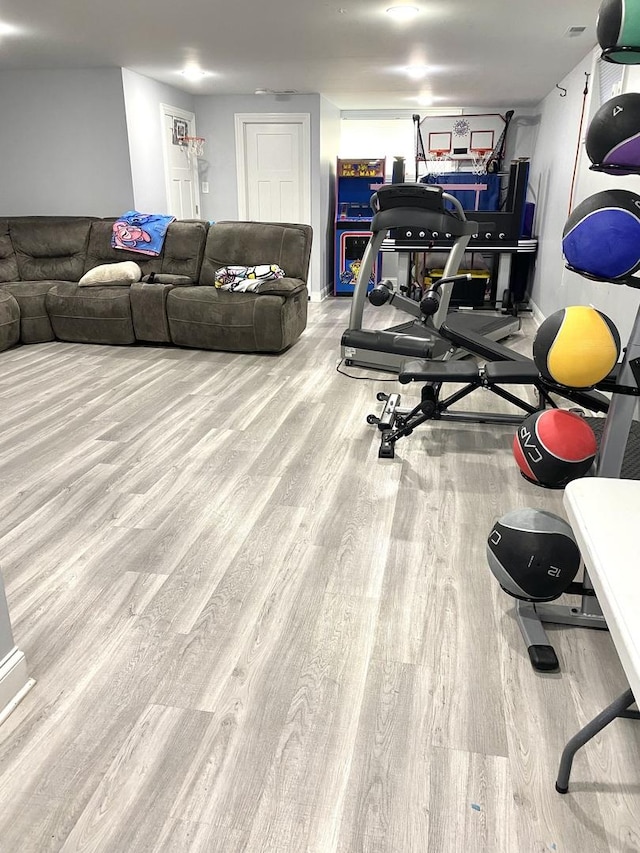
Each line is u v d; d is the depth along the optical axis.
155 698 1.64
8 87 6.02
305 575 2.16
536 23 4.07
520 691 1.67
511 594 1.70
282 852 1.26
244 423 3.53
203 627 1.90
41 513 2.56
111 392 4.07
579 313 1.56
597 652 1.81
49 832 1.30
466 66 5.46
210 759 1.47
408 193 4.21
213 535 2.40
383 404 3.85
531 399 3.99
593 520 1.18
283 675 1.72
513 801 1.37
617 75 3.95
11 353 5.09
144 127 6.19
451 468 2.98
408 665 1.76
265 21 4.11
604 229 1.46
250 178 7.44
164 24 4.20
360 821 1.33
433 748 1.50
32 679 1.68
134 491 2.74
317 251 7.47
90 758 1.47
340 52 4.98
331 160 7.82
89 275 5.33
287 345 5.11
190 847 1.27
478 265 7.56
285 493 2.73
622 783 1.41
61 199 6.29
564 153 5.70
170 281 5.26
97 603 2.01
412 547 2.33
